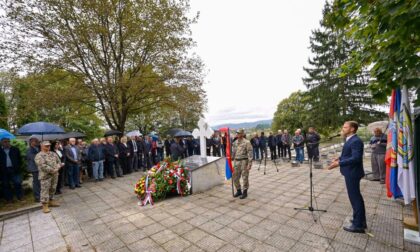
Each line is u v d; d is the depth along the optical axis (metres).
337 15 2.57
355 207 3.06
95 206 5.00
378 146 5.77
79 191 6.51
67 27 9.38
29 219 4.36
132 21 10.05
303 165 9.17
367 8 2.14
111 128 11.05
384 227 3.16
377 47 2.41
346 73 3.03
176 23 11.09
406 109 3.12
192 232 3.37
